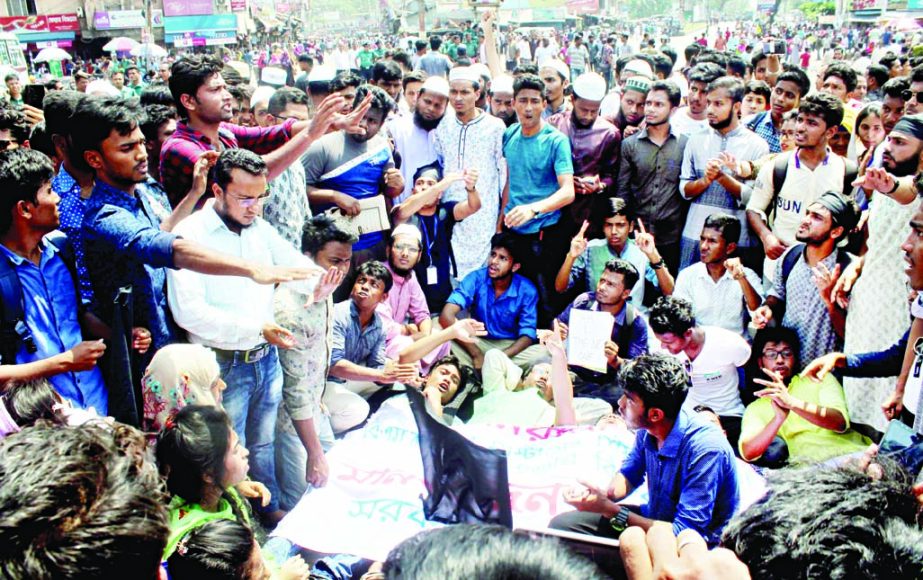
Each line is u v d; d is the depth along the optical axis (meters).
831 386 3.77
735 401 4.09
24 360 2.70
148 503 1.21
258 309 3.14
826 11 60.88
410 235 4.76
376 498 3.27
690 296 4.69
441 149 5.57
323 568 2.96
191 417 2.37
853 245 4.44
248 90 6.56
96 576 1.10
